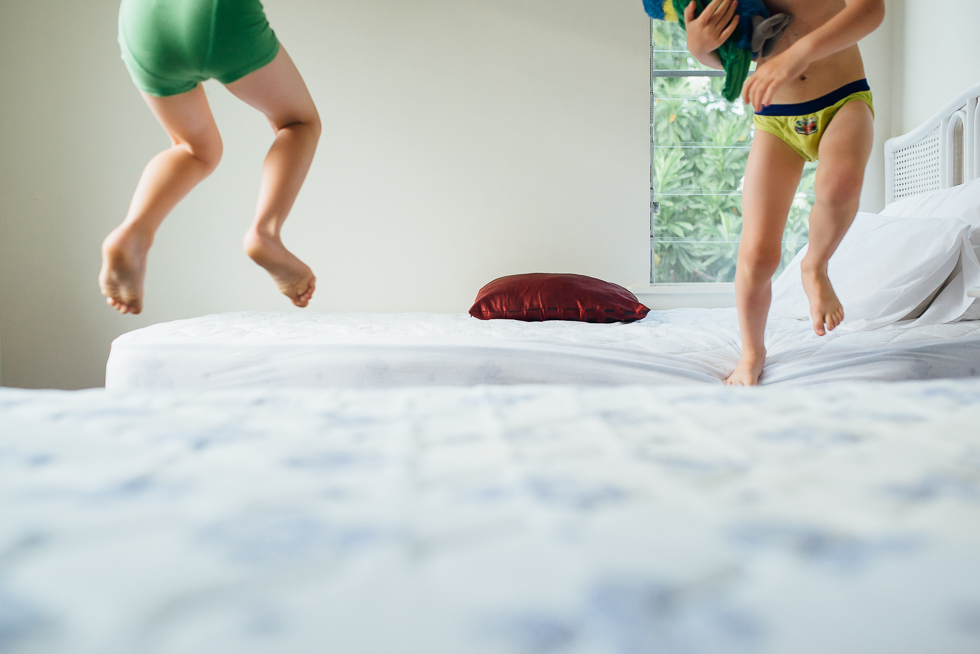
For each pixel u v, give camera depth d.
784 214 1.51
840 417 0.44
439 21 2.97
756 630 0.19
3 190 2.92
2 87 2.89
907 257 1.81
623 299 2.30
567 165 3.02
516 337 1.61
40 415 0.45
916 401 0.49
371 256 3.02
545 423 0.43
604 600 0.20
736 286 1.50
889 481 0.30
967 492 0.28
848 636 0.19
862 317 1.78
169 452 0.36
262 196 1.19
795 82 1.46
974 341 1.46
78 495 0.29
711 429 0.41
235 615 0.19
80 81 2.91
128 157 2.94
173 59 1.00
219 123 2.94
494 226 3.03
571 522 0.25
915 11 2.83
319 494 0.29
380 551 0.23
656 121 3.07
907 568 0.22
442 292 3.04
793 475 0.31
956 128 2.47
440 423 0.43
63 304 2.95
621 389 0.56
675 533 0.24
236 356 1.53
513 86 3.00
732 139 3.08
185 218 2.96
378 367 1.49
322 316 2.27
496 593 0.20
